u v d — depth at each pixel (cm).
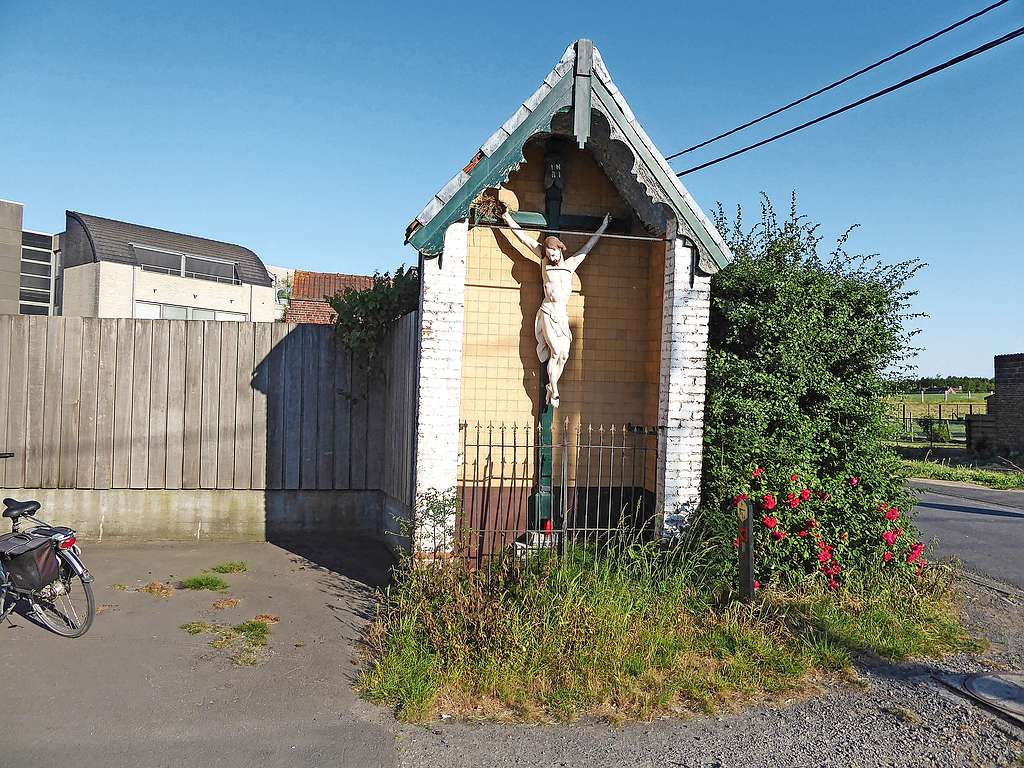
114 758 440
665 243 798
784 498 761
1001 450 2514
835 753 470
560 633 580
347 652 606
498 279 834
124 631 645
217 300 4112
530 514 824
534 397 838
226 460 985
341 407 1001
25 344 969
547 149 836
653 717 509
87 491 971
